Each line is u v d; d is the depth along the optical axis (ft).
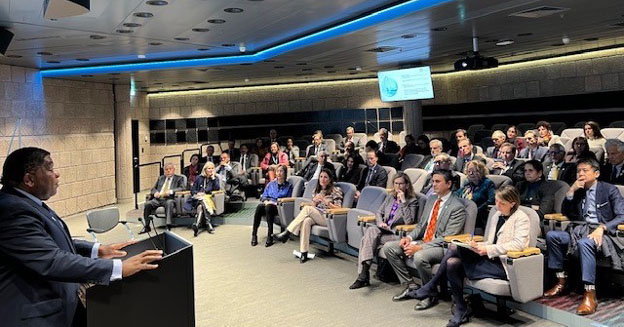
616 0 20.27
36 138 33.09
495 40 29.53
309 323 14.51
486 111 47.93
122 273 6.00
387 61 36.55
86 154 37.76
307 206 21.75
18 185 6.51
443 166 20.67
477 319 13.99
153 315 6.43
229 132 51.03
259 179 37.40
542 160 24.14
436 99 50.80
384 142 35.63
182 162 46.47
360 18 22.88
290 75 43.21
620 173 17.48
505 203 13.73
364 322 14.37
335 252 22.79
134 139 48.67
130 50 28.30
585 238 13.70
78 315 6.68
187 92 50.98
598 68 39.96
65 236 6.71
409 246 15.56
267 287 18.06
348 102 51.06
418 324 14.02
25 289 6.11
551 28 26.40
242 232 28.27
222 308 16.07
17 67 31.81
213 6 19.42
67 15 13.44
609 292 14.90
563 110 42.42
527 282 13.00
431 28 24.21
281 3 19.60
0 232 5.98
